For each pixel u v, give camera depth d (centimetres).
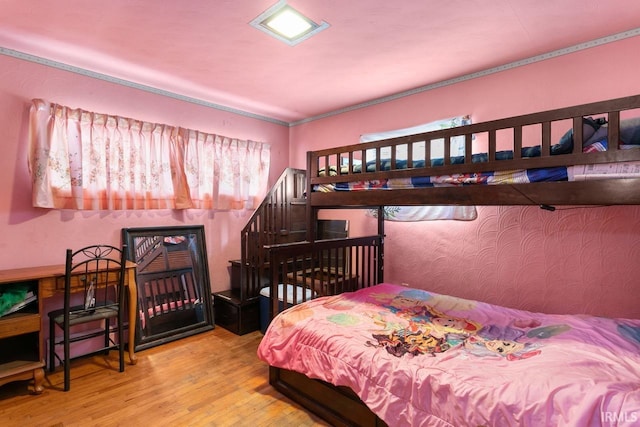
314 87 320
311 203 259
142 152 307
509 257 271
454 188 179
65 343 223
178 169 329
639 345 171
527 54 251
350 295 274
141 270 304
